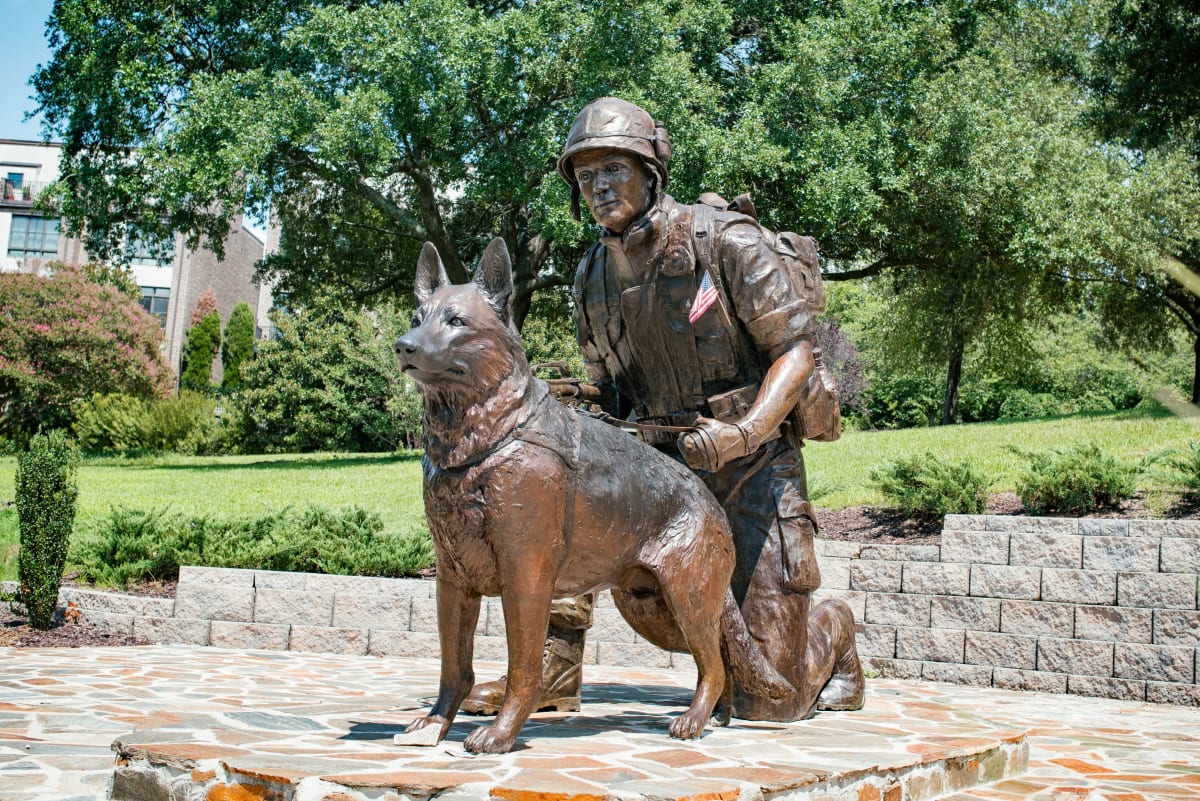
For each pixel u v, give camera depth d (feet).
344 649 28.81
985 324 83.97
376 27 59.41
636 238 14.48
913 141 63.10
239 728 12.75
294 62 64.80
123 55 67.92
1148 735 19.71
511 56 60.18
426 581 29.09
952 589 29.35
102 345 96.17
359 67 60.85
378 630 28.78
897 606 29.66
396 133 60.29
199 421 103.24
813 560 15.29
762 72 63.82
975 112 62.95
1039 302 78.74
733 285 14.53
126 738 11.78
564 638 15.64
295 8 68.59
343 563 31.48
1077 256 59.93
